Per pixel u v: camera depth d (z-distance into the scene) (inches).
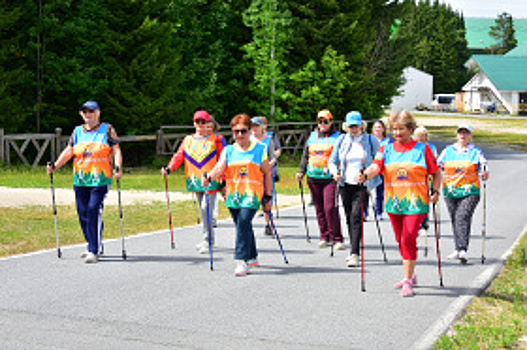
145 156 1126.4
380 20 1437.0
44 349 204.5
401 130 277.7
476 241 418.3
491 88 3164.4
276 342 213.6
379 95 1473.9
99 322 234.2
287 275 314.2
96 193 340.5
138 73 1017.5
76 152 341.4
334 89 1232.8
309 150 390.6
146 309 251.8
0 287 285.0
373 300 267.9
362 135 347.3
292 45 1250.6
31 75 1003.9
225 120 1263.5
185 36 1171.9
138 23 1026.1
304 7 1215.6
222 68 1246.3
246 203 315.3
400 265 340.8
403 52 1451.8
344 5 1246.3
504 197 665.0
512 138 1883.6
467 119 2748.5
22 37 1026.1
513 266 339.9
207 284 294.0
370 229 469.4
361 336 219.9
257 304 260.4
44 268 324.5
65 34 1000.9
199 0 1138.7
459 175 357.1
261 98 1219.9
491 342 211.5
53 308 251.9
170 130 1143.0
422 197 276.2
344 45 1248.2
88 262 339.3
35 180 741.9
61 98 1067.9
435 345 208.7
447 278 311.0
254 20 1161.4
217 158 375.6
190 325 231.6
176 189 716.7
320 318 241.1
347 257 360.2
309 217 531.5
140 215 518.9
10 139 857.5
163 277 307.7
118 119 1045.8
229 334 221.6
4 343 209.9
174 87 1066.7
